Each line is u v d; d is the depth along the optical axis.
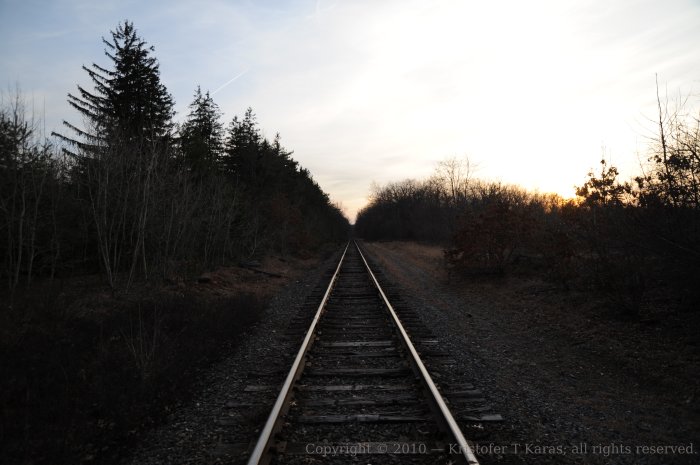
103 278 14.21
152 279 13.74
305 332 8.61
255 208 26.84
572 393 5.54
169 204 15.26
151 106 23.66
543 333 8.62
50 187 12.26
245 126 34.78
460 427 4.38
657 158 7.63
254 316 10.07
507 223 15.62
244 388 5.68
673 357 6.36
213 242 18.97
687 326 7.33
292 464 3.67
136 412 4.83
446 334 8.58
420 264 25.03
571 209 9.65
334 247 59.69
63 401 5.05
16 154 10.99
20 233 10.34
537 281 13.50
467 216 17.52
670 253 7.31
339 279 18.00
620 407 5.09
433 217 56.91
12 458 3.94
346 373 6.02
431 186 65.56
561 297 11.02
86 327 7.96
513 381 5.94
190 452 4.05
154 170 14.03
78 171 13.56
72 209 13.53
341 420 4.44
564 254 11.12
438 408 4.50
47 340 7.04
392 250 45.00
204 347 7.32
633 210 7.94
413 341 7.86
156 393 5.43
